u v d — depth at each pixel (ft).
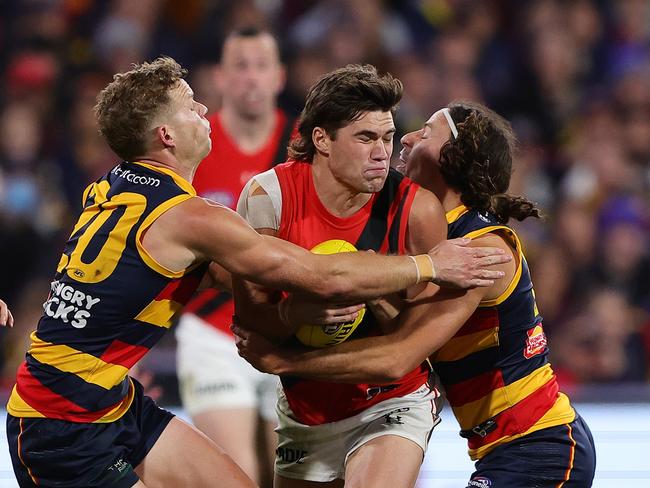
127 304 44.21
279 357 45.88
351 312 44.37
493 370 46.85
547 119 110.63
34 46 106.83
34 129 98.22
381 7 114.52
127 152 45.70
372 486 45.37
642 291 91.45
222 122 66.64
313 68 102.83
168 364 74.28
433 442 64.34
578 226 92.99
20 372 46.03
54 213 93.86
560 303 89.76
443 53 111.04
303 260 43.32
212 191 66.44
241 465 61.46
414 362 45.06
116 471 45.68
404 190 46.60
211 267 47.67
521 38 114.93
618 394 69.10
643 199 98.02
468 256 44.45
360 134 44.47
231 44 65.82
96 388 44.88
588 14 117.80
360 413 48.06
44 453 44.98
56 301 45.16
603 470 60.44
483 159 47.11
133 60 105.70
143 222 43.80
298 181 46.29
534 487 46.11
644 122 108.99
